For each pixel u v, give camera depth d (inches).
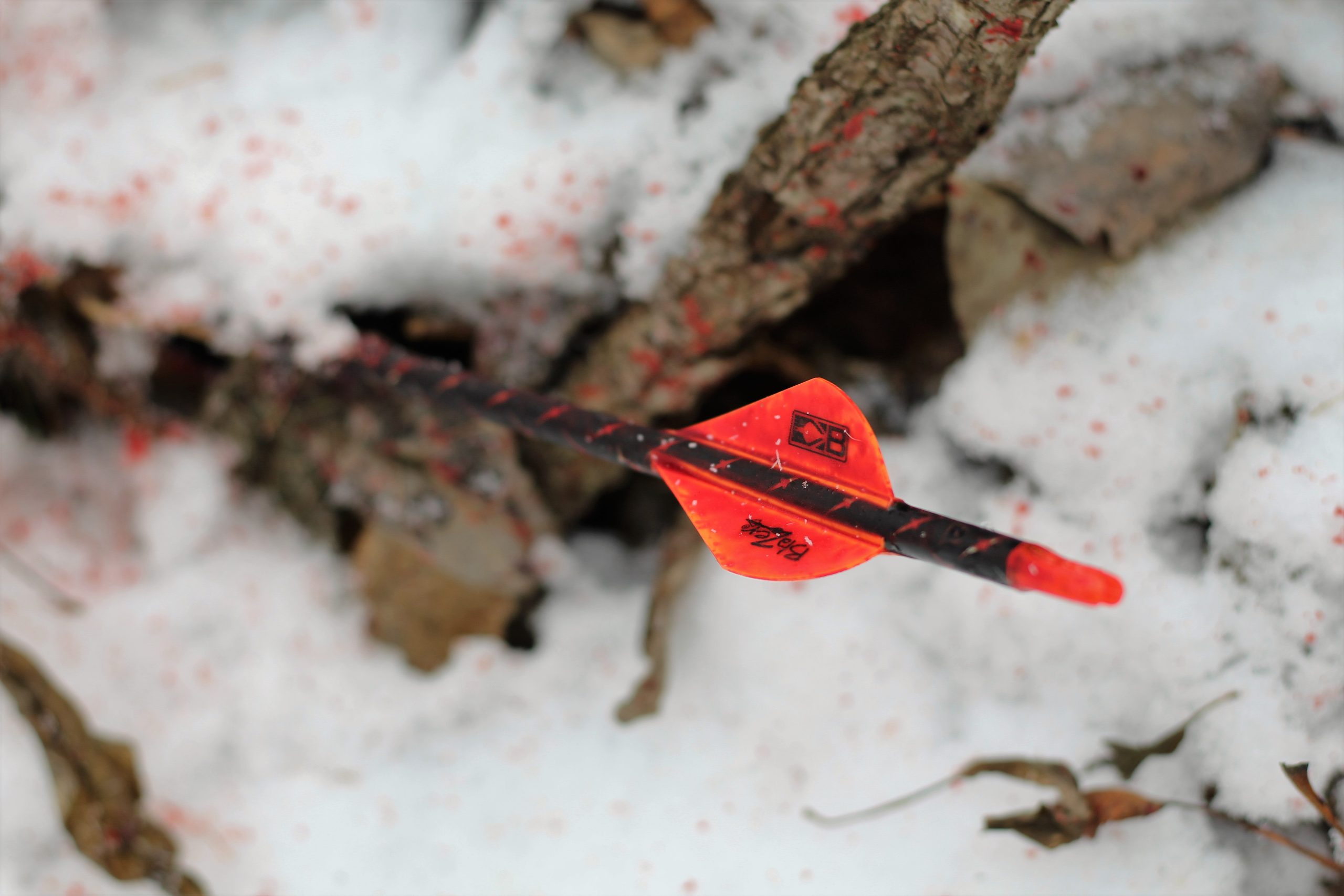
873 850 19.5
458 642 21.9
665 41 20.6
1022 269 19.3
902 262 20.4
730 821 20.1
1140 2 19.3
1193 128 18.8
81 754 20.8
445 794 20.9
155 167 21.0
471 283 20.6
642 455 16.6
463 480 21.0
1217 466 18.6
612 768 20.7
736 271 18.8
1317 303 18.4
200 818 21.1
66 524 24.4
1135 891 18.7
